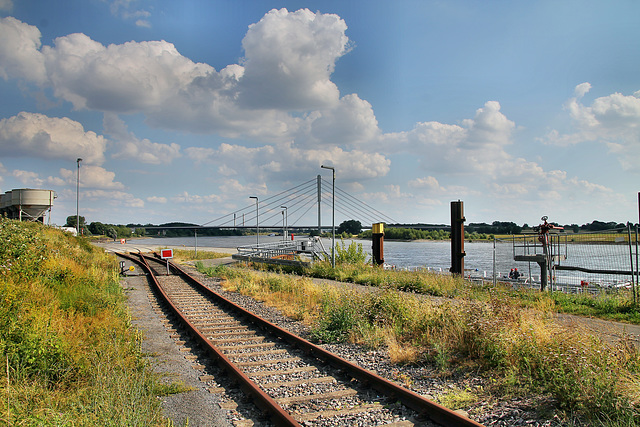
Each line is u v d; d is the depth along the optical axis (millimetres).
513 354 7051
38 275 12422
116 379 5688
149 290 19234
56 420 4738
